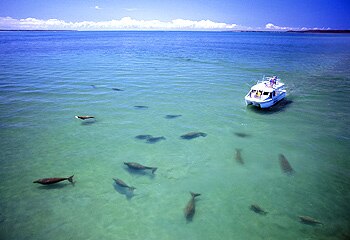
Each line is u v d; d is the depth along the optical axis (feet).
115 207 42.50
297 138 67.87
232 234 37.68
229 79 134.92
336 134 69.92
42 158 55.98
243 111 87.20
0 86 110.52
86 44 390.01
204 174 52.11
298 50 299.17
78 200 43.68
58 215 40.27
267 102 87.56
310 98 102.01
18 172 50.72
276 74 147.74
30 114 79.87
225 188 47.96
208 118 80.59
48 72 144.56
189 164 55.47
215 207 43.06
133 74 144.56
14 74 136.67
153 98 98.78
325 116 83.05
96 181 48.85
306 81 130.00
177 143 64.28
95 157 57.16
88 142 63.77
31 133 67.36
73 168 52.80
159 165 54.85
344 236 37.06
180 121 77.77
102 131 69.92
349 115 83.66
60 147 60.95
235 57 228.22
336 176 51.62
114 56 229.66
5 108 84.38
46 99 94.79
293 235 37.37
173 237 37.09
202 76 142.31
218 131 71.51
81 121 75.82
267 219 40.45
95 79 128.88
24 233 36.73
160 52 273.33
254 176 51.60
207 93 107.34
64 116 79.15
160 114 82.79
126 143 63.72
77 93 103.04
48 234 36.76
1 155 56.49
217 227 38.91
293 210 42.39
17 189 45.78
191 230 38.32
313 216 41.06
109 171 52.19
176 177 50.96
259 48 331.77
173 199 44.86
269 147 63.16
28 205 42.06
